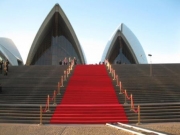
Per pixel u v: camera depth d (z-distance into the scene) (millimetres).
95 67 25625
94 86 18094
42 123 11312
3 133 9492
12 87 17906
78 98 15195
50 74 22516
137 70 23781
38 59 45562
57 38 46406
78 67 25750
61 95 15859
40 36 42406
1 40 50344
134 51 50312
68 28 42375
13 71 23922
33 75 22219
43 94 16141
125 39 49188
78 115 12133
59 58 46000
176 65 26109
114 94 16047
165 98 15391
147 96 15750
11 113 12508
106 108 12969
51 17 40688
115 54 52531
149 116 12016
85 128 10227
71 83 19031
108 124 10773
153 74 22219
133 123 11438
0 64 24266
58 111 12625
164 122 11602
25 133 9445
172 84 18703
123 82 19188
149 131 8680
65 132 9555
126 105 13336
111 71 23203
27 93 16406
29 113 12523
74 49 46562
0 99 15133
